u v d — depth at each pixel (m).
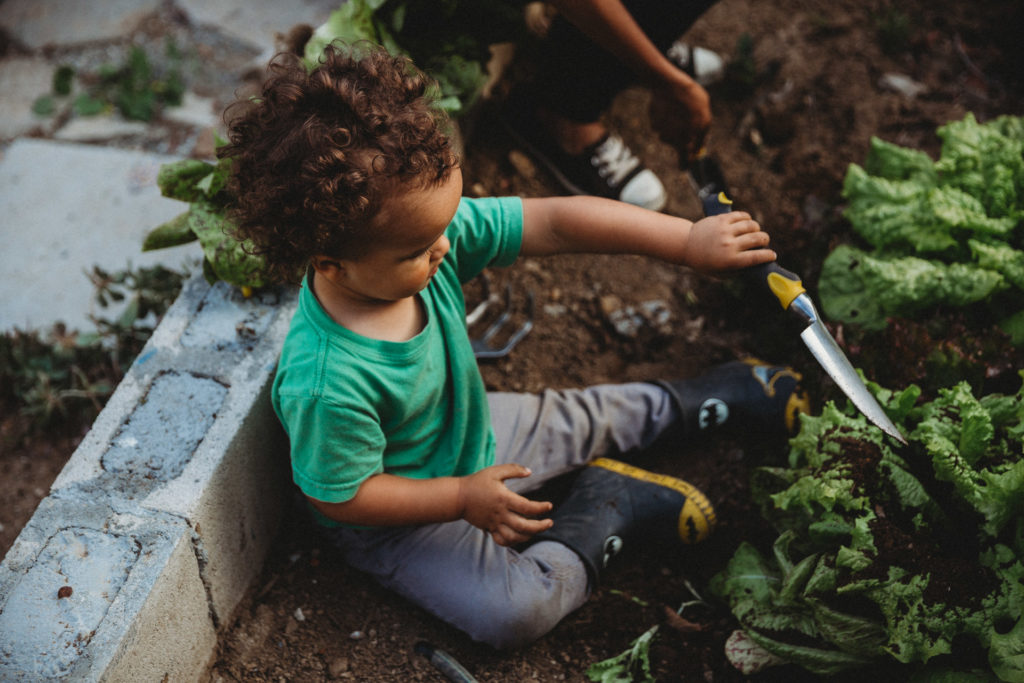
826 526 1.55
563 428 1.89
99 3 3.50
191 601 1.48
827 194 2.47
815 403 1.82
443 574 1.64
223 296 1.75
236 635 1.64
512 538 1.44
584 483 1.80
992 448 1.53
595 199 1.54
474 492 1.43
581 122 2.39
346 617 1.71
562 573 1.66
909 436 1.58
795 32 2.91
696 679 1.66
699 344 2.23
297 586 1.75
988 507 1.46
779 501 1.57
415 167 1.09
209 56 3.32
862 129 2.63
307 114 1.11
